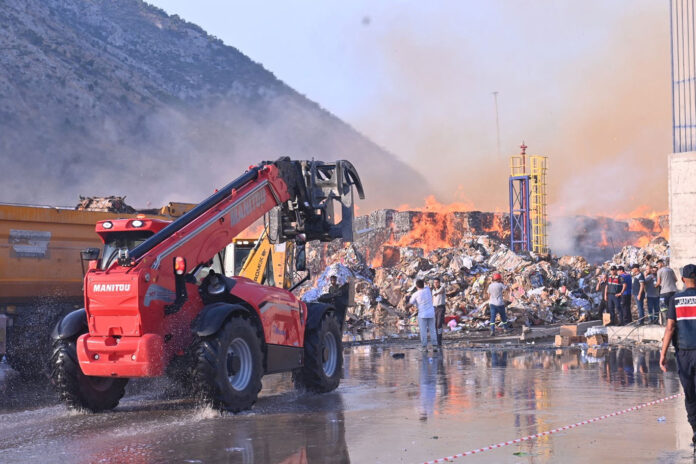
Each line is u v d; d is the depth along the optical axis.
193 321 9.41
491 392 10.83
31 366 14.04
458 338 22.73
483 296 30.12
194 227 10.00
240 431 8.29
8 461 7.02
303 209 12.24
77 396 9.82
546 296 28.91
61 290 14.66
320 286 31.91
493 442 7.31
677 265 18.81
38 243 14.30
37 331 14.22
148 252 9.42
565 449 6.92
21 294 14.07
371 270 35.00
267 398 11.05
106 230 10.32
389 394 11.02
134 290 9.16
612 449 6.88
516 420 8.48
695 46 18.56
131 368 9.20
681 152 18.75
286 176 11.88
